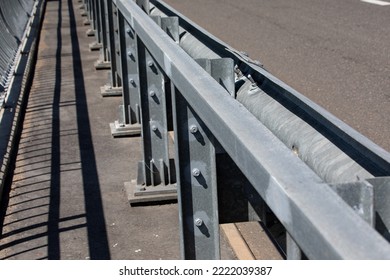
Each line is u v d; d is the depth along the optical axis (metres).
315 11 14.60
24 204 5.30
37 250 4.50
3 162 6.03
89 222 4.91
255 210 2.74
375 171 1.99
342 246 1.39
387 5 14.84
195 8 16.38
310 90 8.19
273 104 2.80
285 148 1.88
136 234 4.70
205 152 3.01
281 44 11.16
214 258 3.07
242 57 3.31
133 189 5.29
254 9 15.48
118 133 6.83
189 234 3.09
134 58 6.65
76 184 5.66
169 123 4.41
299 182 1.66
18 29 10.55
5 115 7.23
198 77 2.63
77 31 14.04
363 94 7.87
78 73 10.14
